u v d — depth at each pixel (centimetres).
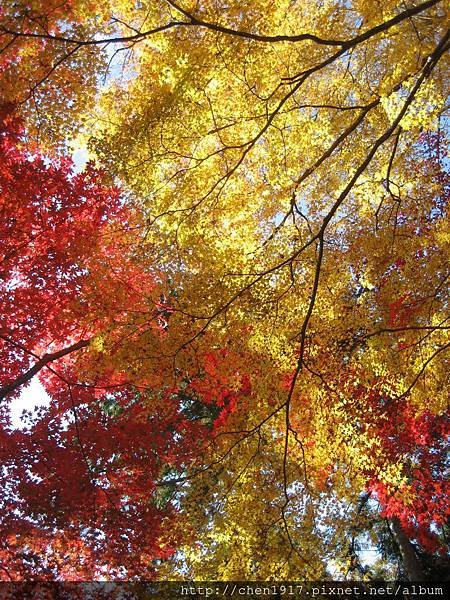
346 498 751
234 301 707
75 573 793
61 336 913
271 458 761
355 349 786
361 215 826
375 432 763
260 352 739
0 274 863
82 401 935
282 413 746
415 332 764
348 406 760
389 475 730
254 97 733
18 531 778
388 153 821
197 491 748
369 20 721
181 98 693
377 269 805
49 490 802
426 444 895
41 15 644
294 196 721
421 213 808
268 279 702
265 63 720
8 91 712
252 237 816
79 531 803
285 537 735
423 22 773
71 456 838
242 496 750
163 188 734
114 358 714
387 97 683
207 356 731
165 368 724
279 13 743
